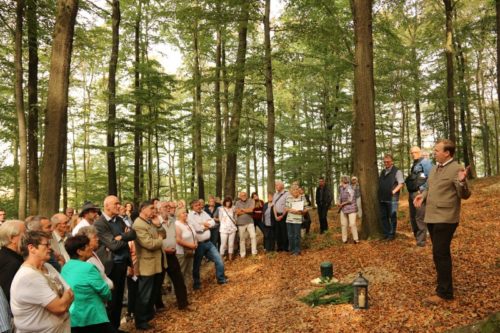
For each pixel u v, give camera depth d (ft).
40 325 10.30
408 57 68.13
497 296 16.06
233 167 51.78
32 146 44.11
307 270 26.30
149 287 20.59
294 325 17.47
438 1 68.08
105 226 18.93
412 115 106.11
